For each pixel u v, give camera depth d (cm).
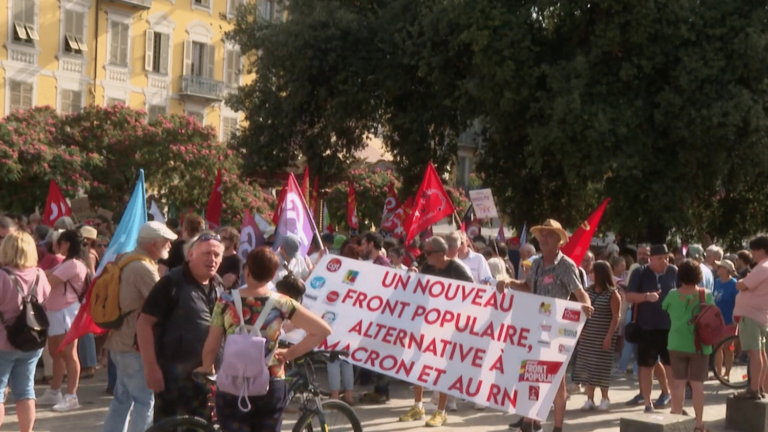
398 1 2348
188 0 4091
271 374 553
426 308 917
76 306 998
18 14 3466
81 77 3688
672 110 1950
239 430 546
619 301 1084
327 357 672
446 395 982
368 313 933
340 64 2319
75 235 1011
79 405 1000
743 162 2047
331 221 3619
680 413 933
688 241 2542
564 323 862
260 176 2614
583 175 2048
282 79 2473
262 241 1253
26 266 741
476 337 892
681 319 927
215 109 4244
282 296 557
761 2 1980
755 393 988
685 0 1898
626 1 1908
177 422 593
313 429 653
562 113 1892
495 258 1319
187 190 3117
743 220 2550
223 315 550
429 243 973
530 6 2042
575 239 973
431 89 2366
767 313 994
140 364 679
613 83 1997
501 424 995
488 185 2467
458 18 2070
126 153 3033
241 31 2584
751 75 1947
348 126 2523
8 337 723
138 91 3909
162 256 708
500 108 2112
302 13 2417
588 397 1111
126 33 3847
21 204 2745
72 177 2788
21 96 3478
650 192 2011
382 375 1088
